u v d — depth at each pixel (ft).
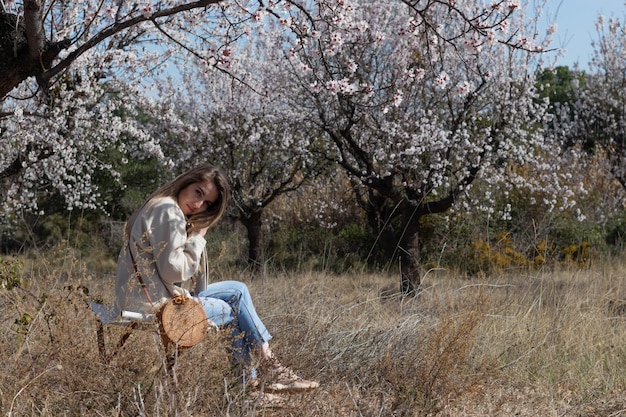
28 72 16.35
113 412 11.30
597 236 56.90
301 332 16.72
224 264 36.96
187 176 13.32
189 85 49.14
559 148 56.44
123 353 12.30
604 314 24.63
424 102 41.86
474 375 15.47
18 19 16.37
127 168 62.49
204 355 12.29
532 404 15.28
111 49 30.83
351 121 38.55
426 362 14.48
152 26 29.12
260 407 12.60
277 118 46.16
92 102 34.71
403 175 41.81
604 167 59.67
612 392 16.81
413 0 17.94
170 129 47.21
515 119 44.14
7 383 11.90
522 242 52.42
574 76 64.54
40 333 13.03
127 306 12.44
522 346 18.80
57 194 62.34
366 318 19.69
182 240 12.55
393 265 47.85
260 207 50.57
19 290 14.24
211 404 11.99
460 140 41.73
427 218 54.13
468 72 40.29
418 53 38.63
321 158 46.68
